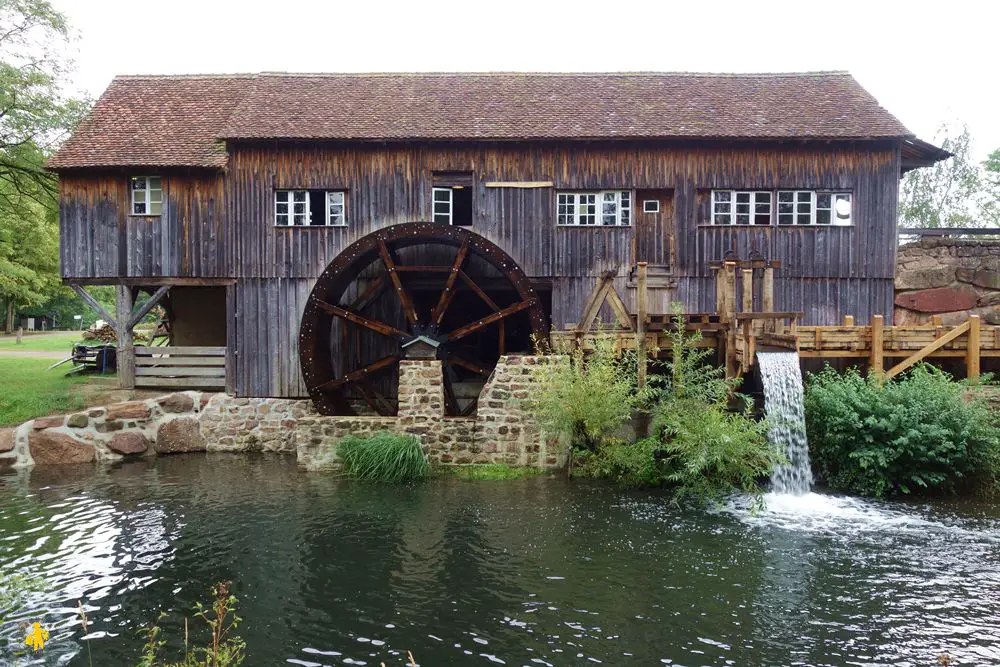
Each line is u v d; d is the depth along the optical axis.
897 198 11.70
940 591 5.70
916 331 9.60
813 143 11.66
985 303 12.21
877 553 6.56
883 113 11.94
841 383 9.24
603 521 7.53
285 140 11.51
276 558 6.48
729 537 7.01
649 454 9.02
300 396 11.85
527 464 9.71
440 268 11.48
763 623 5.15
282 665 4.56
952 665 4.53
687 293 11.78
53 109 12.65
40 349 22.59
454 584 5.88
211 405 11.59
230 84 13.48
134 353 11.84
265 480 9.38
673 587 5.80
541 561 6.38
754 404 9.77
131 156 11.45
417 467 9.34
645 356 9.43
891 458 8.34
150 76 13.71
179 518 7.69
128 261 11.74
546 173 11.84
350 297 12.43
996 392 9.07
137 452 10.98
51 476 9.67
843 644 4.82
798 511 7.90
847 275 11.77
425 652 4.75
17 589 5.30
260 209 11.83
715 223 11.87
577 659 4.64
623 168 11.80
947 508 8.02
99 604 5.50
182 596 5.66
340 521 7.57
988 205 24.33
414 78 13.61
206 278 11.83
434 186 11.92
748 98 12.60
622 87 13.13
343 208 11.97
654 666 4.55
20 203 16.17
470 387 12.33
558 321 11.88
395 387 12.43
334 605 5.49
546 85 13.28
